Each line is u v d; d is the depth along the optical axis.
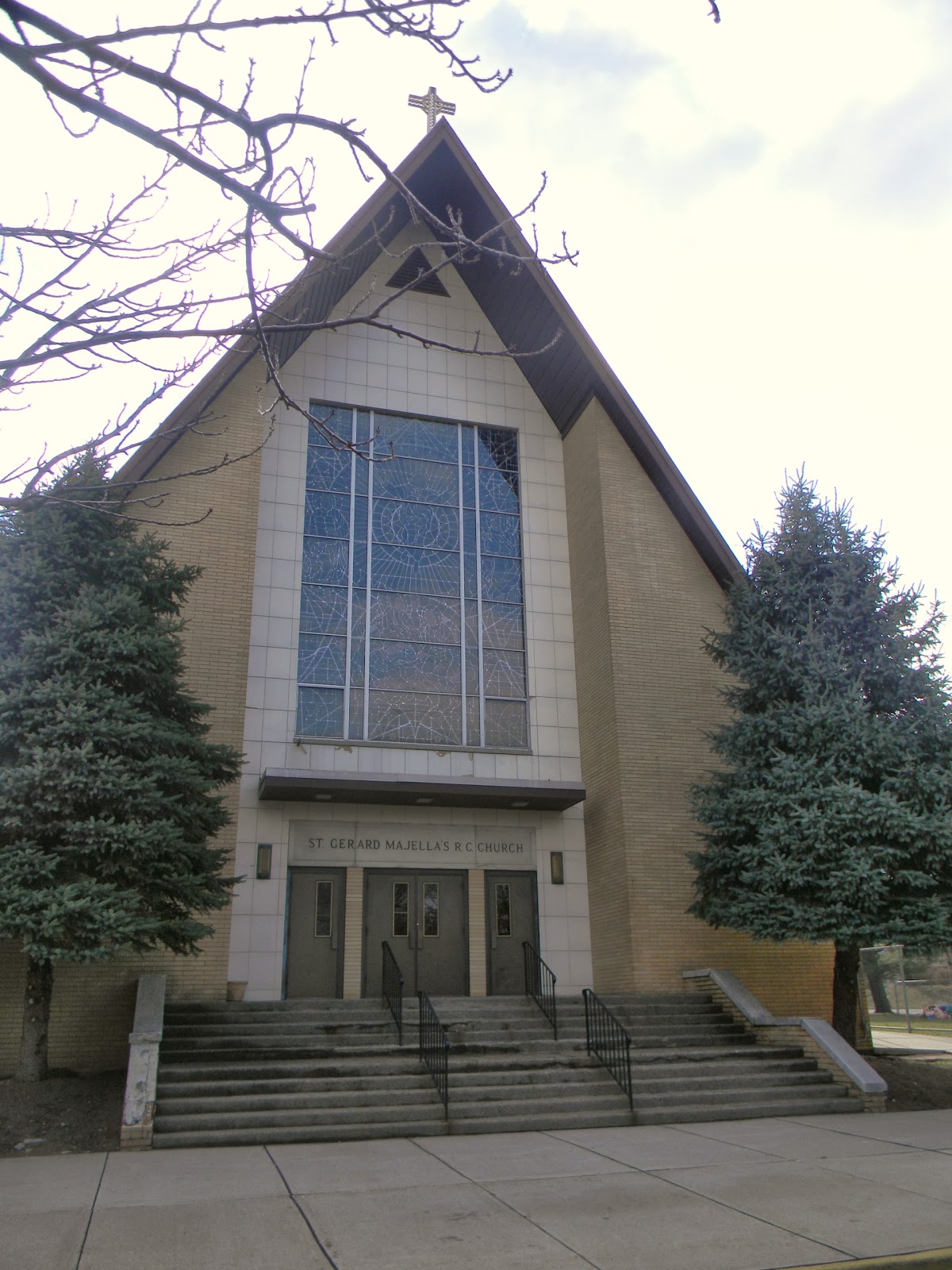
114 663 12.70
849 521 17.03
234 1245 6.64
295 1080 11.87
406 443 21.28
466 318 22.52
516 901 18.92
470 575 20.81
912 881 13.76
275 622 18.98
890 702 15.40
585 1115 11.52
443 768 19.09
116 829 11.52
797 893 14.73
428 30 3.96
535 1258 6.41
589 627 20.22
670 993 17.14
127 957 14.77
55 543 13.06
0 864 11.30
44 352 4.03
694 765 18.77
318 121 3.94
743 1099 12.48
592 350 20.50
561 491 22.02
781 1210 7.55
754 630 16.70
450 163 20.95
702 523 19.98
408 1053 13.06
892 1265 6.32
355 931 17.77
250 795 17.86
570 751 20.08
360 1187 8.32
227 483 18.09
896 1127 11.29
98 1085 12.34
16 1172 8.98
